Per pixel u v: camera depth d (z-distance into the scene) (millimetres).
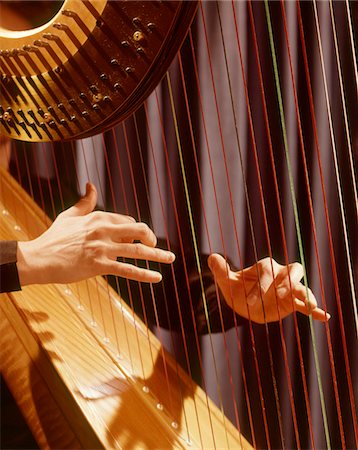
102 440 903
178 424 999
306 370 1844
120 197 1823
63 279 900
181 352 1651
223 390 1846
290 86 1717
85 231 902
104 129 889
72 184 1747
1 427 1431
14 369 1060
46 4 1686
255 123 1759
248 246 1804
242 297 1209
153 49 790
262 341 1847
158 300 1494
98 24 811
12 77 903
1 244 897
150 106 1782
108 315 1208
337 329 1797
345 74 1652
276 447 1874
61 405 982
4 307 1079
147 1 777
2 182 1499
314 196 1729
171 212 1809
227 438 1013
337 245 1733
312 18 1664
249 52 1738
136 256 894
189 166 1792
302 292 1122
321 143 1693
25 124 924
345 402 1839
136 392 1023
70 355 1039
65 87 863
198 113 1771
